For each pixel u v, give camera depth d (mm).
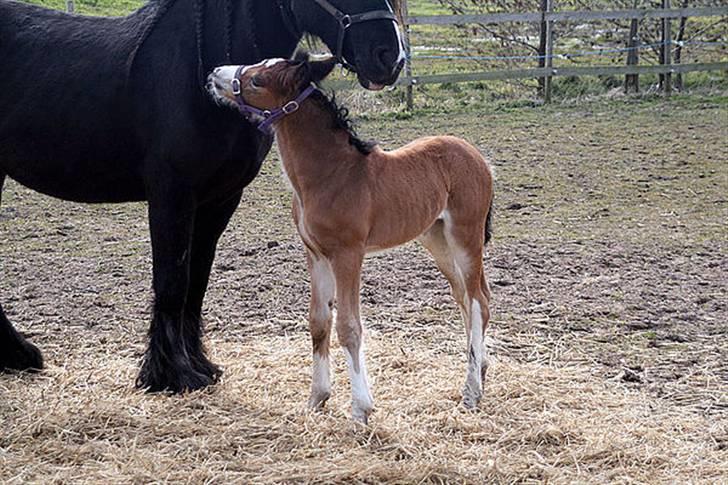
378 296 7078
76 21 5590
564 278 7465
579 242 8453
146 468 4281
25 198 10297
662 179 10773
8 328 5590
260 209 9844
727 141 12648
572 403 5164
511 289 7207
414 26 19406
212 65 5082
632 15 16141
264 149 5355
